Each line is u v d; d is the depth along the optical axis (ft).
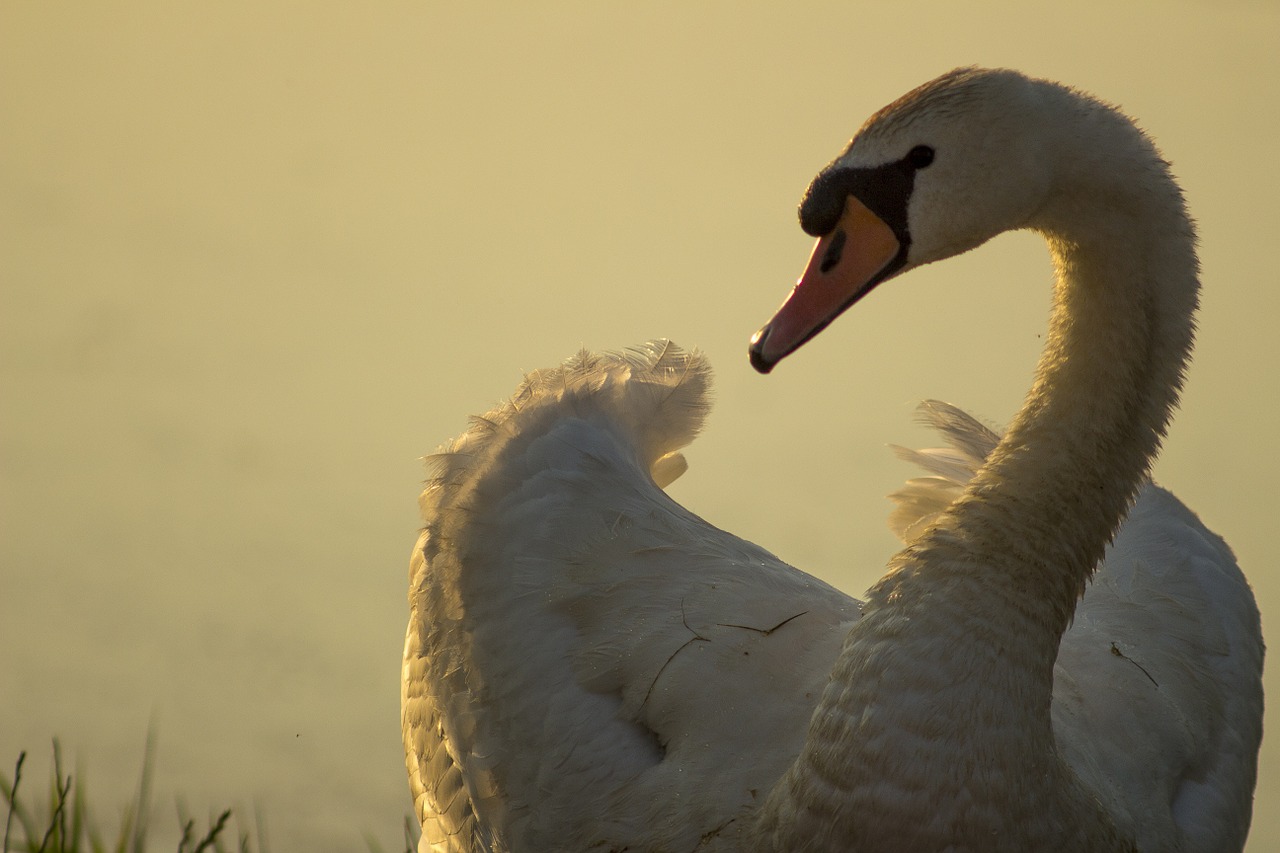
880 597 20.17
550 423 27.40
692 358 29.63
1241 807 24.50
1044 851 19.57
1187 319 21.30
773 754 21.56
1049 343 22.00
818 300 21.45
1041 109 20.90
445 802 27.09
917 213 21.21
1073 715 22.65
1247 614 27.14
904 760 19.30
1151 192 20.94
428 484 27.99
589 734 23.41
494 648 25.08
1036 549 20.25
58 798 30.32
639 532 25.39
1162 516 28.09
